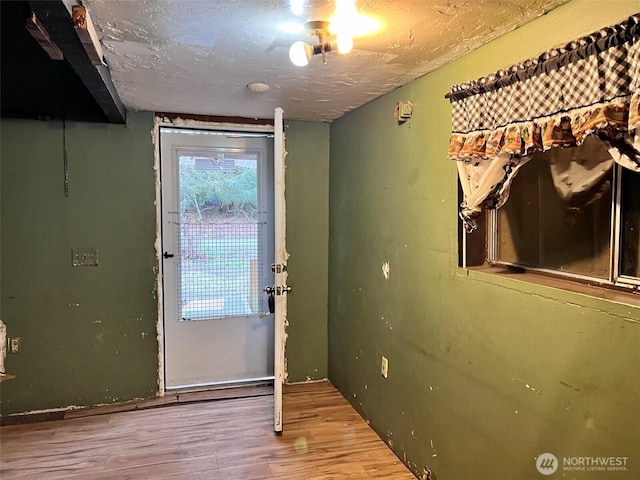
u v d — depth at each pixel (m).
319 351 3.71
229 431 2.86
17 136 2.94
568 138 1.35
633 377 1.27
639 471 1.26
